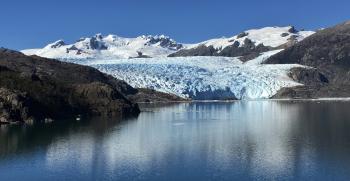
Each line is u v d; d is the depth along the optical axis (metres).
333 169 71.88
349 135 102.19
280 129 114.81
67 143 95.62
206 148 89.19
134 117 150.00
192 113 166.62
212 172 71.25
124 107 160.62
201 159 79.75
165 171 72.25
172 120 139.88
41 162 78.56
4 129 115.81
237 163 76.56
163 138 101.50
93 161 79.06
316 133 106.44
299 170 71.62
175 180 67.56
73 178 69.12
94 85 164.75
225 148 89.00
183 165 75.75
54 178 69.19
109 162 78.38
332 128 114.44
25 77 148.38
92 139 100.44
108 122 133.62
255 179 67.25
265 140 97.44
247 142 95.31
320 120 133.50
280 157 80.50
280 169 72.38
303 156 81.00
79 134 107.62
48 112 139.12
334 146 89.31
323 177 67.69
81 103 154.12
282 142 94.62
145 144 94.00
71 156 83.06
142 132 111.00
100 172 72.06
